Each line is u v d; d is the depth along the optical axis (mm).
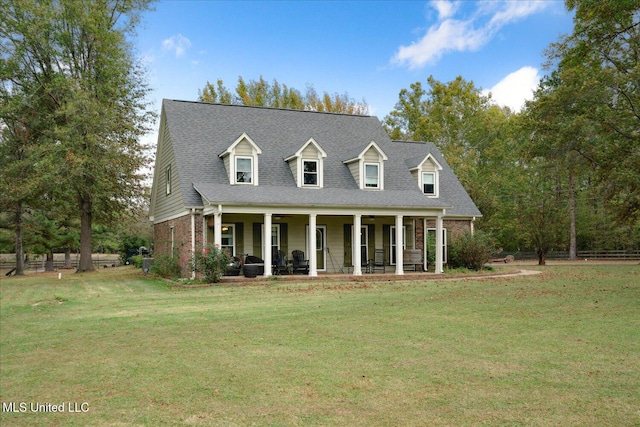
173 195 24000
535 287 17250
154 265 24703
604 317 10781
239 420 5207
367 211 22344
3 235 36375
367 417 5223
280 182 23406
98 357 7926
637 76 19594
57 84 26250
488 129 51750
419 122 51000
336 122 28188
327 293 16078
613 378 6367
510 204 43375
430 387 6129
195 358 7695
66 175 26453
